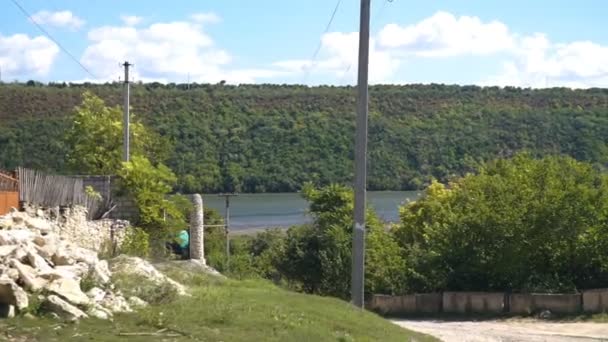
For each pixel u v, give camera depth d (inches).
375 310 1109.1
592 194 1013.2
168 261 784.9
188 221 1218.0
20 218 550.0
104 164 1483.8
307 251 1322.6
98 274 450.9
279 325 441.1
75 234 805.9
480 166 1320.1
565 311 930.1
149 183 1034.1
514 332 779.4
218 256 1609.3
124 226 924.0
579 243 994.1
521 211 1013.8
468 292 1021.2
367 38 647.1
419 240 1449.3
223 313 442.0
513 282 1019.3
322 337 439.5
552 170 1066.7
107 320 387.2
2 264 389.4
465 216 1059.9
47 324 357.1
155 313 412.2
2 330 335.0
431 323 900.6
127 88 1279.5
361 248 649.0
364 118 648.4
